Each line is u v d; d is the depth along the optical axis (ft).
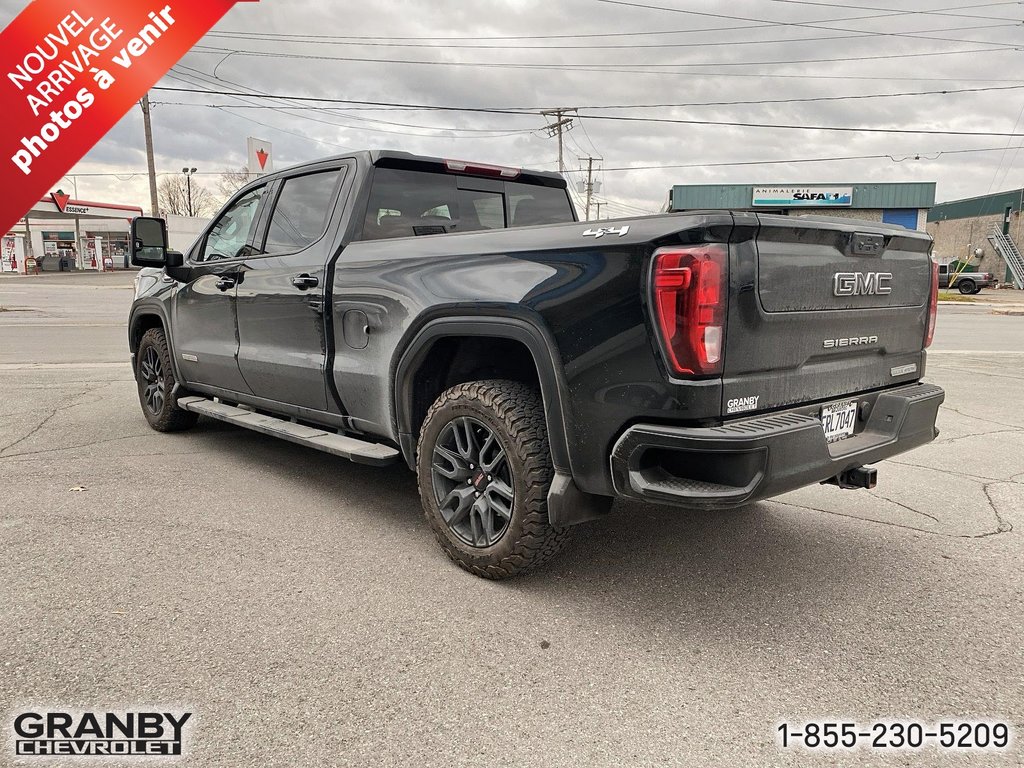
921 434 10.53
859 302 9.65
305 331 12.78
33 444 17.31
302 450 17.15
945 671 8.00
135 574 10.13
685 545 11.60
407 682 7.63
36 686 7.47
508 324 9.27
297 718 7.00
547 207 15.20
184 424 18.47
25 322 50.19
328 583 9.96
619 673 7.87
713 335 7.75
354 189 12.36
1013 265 152.66
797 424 8.21
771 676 7.86
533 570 10.08
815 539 11.90
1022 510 13.33
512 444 9.37
